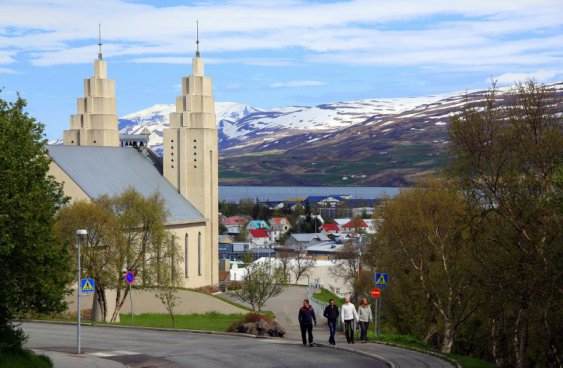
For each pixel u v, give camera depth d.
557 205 61.62
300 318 66.31
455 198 92.38
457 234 74.88
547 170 67.94
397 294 102.12
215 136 159.00
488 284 69.75
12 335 50.88
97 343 67.81
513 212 68.94
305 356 59.62
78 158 135.62
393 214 98.69
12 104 54.88
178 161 156.62
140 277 106.38
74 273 64.56
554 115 69.31
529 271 64.69
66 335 73.38
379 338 77.44
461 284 86.31
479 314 87.81
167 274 105.81
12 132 51.59
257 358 58.41
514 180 69.94
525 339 70.62
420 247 93.56
